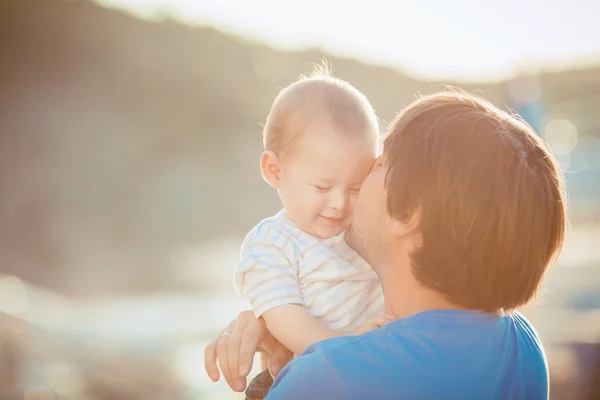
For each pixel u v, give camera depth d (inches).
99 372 489.1
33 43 2893.7
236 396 473.1
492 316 66.8
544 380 70.1
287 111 88.0
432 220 63.4
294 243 85.0
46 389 449.7
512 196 62.2
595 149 1603.1
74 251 1728.6
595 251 860.0
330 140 84.6
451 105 66.7
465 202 62.0
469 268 63.4
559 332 417.7
